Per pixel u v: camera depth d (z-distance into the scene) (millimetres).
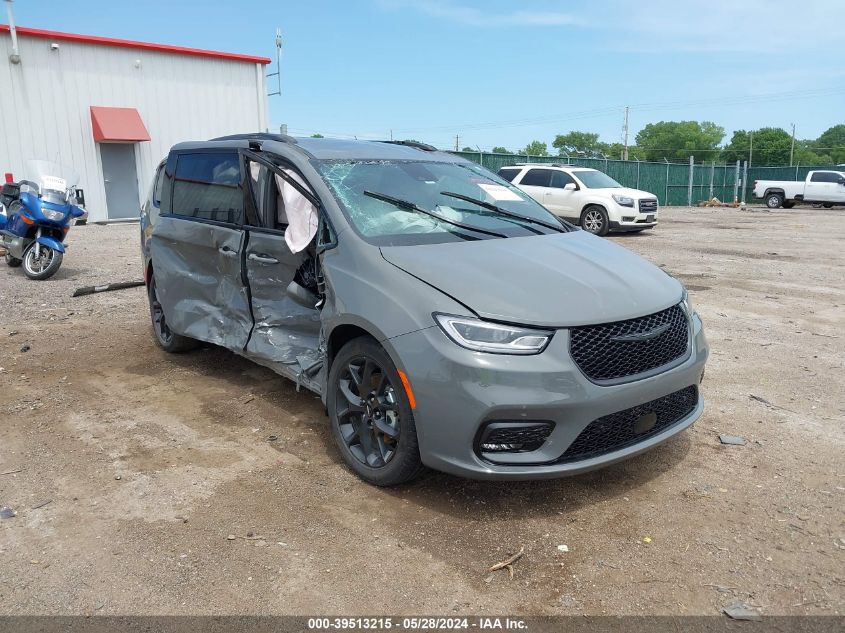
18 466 3938
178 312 5457
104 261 11617
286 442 4258
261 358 4617
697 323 3867
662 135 113500
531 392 3092
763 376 5531
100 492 3637
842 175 31062
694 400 3818
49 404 4891
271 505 3504
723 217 25375
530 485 3703
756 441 4246
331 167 4367
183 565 3002
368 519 3371
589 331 3240
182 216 5422
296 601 2771
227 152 5066
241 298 4828
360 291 3617
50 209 9492
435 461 3289
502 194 4895
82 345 6371
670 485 3695
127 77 20766
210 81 22609
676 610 2709
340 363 3785
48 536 3230
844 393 5121
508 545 3152
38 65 19078
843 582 2865
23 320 7289
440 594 2814
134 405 4879
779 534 3223
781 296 8844
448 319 3225
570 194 17219
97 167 20484
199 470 3885
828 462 3955
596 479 3770
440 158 5090
